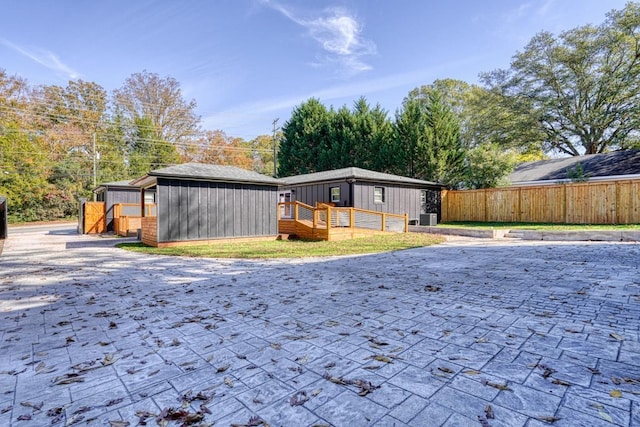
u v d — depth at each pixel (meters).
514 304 3.93
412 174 21.39
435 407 1.92
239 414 1.89
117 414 1.91
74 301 4.37
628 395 2.00
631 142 21.83
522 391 2.07
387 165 22.53
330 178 15.32
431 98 21.34
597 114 22.30
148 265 7.16
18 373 2.43
